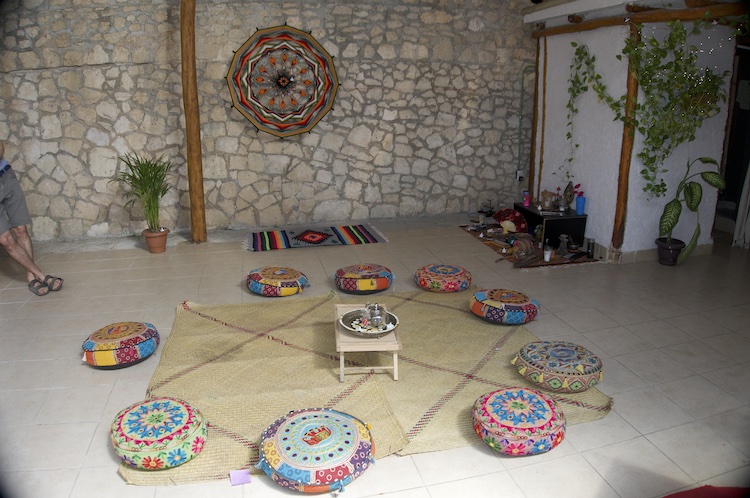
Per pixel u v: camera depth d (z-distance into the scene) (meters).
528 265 5.37
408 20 6.43
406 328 4.07
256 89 6.18
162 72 6.02
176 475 2.62
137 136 6.12
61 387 3.38
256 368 3.54
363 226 6.62
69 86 5.89
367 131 6.63
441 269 4.87
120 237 6.33
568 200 5.83
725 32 4.98
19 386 3.39
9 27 5.66
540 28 6.48
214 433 2.89
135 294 4.79
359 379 3.39
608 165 5.39
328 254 5.75
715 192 5.48
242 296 4.72
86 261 5.61
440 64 6.62
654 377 3.44
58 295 4.78
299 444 2.57
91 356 3.50
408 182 6.90
